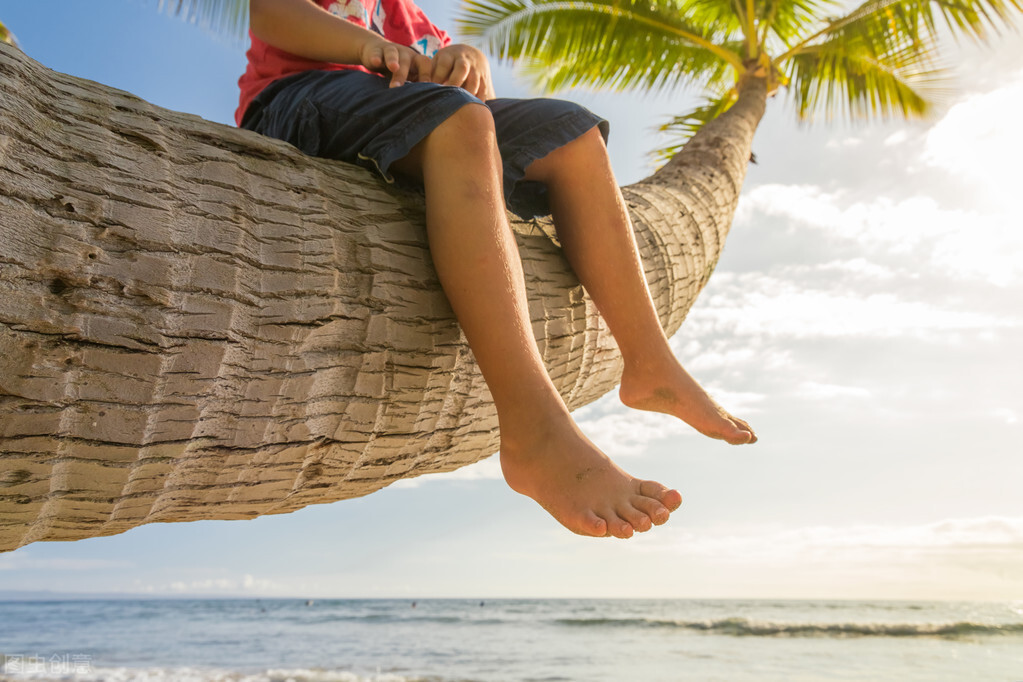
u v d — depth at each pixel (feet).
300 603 184.34
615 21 22.40
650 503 3.91
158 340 3.01
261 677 49.21
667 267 7.02
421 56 4.99
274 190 3.81
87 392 2.83
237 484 3.58
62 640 86.99
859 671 47.26
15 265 2.64
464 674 50.52
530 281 5.12
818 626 73.00
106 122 3.26
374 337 3.90
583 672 50.31
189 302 3.13
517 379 4.18
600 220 5.36
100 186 3.02
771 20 21.75
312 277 3.65
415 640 78.13
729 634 72.23
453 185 4.29
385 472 4.42
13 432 2.65
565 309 5.32
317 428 3.71
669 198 8.13
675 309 7.29
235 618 123.03
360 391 3.86
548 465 4.14
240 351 3.30
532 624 92.32
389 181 4.54
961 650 57.00
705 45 22.74
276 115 5.42
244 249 3.43
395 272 4.10
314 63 5.63
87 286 2.83
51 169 2.89
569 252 5.53
